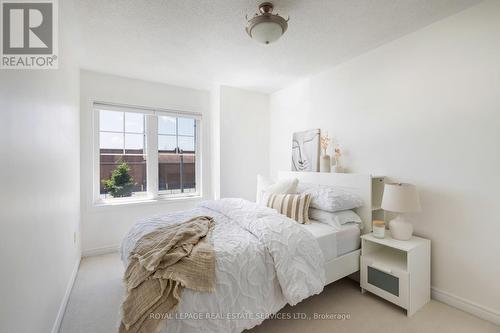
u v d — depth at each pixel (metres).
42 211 1.29
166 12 1.81
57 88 1.67
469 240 1.78
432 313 1.78
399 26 2.00
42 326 1.27
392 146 2.24
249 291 1.38
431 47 1.97
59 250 1.68
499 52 1.64
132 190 3.27
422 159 2.03
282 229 1.69
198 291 1.21
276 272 1.49
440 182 1.93
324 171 2.73
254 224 1.76
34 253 1.16
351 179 2.38
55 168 1.59
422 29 2.03
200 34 2.12
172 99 3.44
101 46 2.34
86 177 2.90
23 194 1.04
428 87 1.99
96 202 3.03
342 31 2.08
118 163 3.18
